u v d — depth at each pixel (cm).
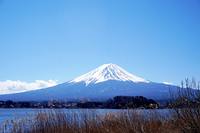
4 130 1216
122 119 1178
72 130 1220
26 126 1240
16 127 1224
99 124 1218
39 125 1244
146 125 1121
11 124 1226
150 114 1164
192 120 884
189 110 896
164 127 1081
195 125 876
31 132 1232
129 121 1156
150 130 1087
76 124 1232
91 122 1223
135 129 1102
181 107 912
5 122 1223
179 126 966
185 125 898
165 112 1160
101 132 1194
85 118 1234
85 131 1207
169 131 1032
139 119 1156
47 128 1235
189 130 888
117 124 1199
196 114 884
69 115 1252
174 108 941
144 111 1208
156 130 1096
